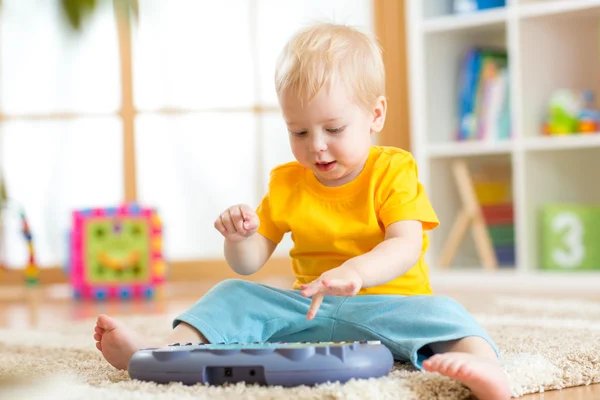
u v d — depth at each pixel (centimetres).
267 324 100
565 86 263
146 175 319
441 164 272
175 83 318
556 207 251
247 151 317
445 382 81
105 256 265
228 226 98
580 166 267
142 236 267
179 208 319
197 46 317
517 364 91
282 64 100
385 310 96
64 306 245
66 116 318
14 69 320
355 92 98
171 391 78
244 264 105
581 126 248
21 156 321
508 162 276
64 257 300
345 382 79
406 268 95
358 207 103
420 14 268
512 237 266
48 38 318
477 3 266
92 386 85
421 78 267
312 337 101
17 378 82
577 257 249
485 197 269
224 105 317
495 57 267
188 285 307
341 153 98
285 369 79
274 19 314
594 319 151
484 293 225
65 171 321
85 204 321
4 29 317
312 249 105
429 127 270
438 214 270
